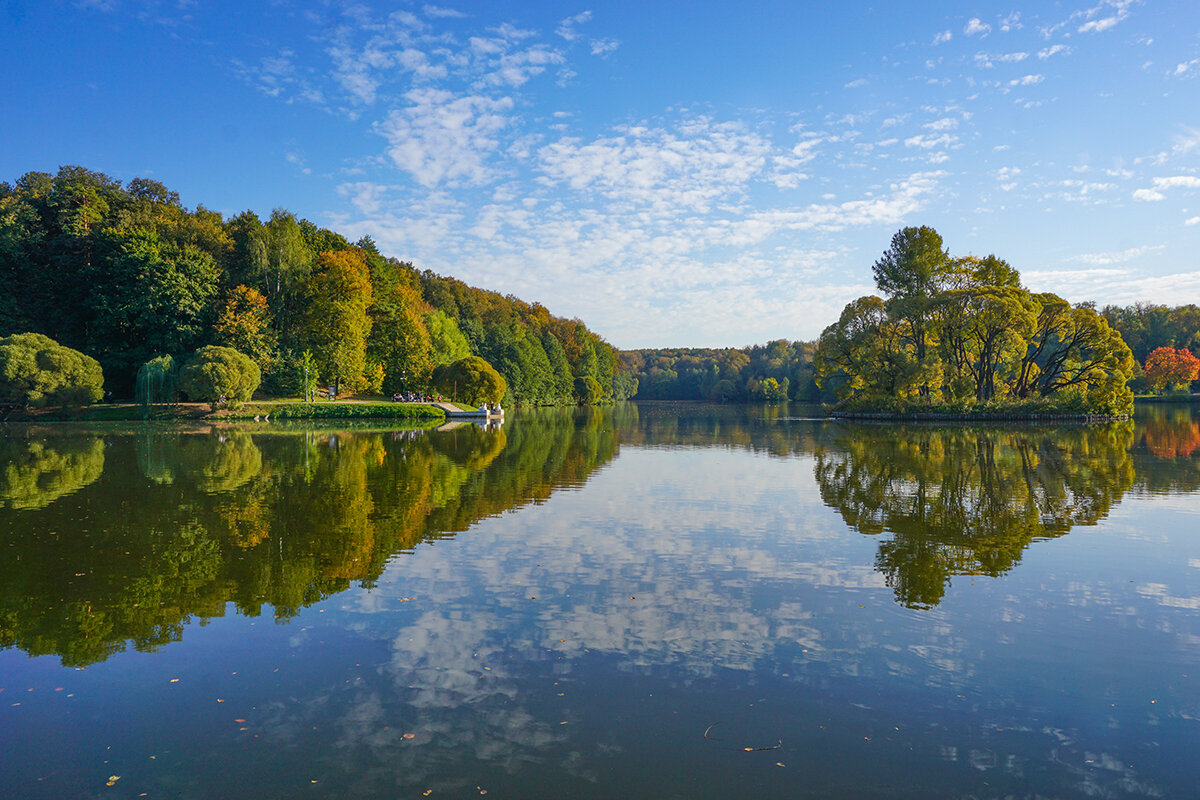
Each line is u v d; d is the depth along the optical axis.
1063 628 9.23
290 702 7.02
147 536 14.44
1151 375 103.44
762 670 7.81
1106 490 21.05
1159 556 13.01
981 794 5.51
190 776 5.70
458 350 98.38
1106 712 6.92
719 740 6.29
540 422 65.75
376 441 38.94
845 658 8.16
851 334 69.88
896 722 6.66
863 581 11.34
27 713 6.83
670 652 8.30
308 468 25.72
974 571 11.97
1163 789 5.60
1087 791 5.57
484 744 6.17
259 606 10.02
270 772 5.75
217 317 63.03
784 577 11.56
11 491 20.14
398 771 5.75
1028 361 68.00
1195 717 6.84
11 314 59.50
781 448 35.97
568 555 13.01
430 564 12.32
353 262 77.69
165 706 6.95
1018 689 7.41
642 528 15.48
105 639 8.76
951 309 61.34
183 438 39.00
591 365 152.38
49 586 10.94
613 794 5.42
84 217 64.38
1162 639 8.84
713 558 12.81
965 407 61.88
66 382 52.06
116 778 5.68
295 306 74.00
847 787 5.57
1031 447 35.53
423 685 7.40
